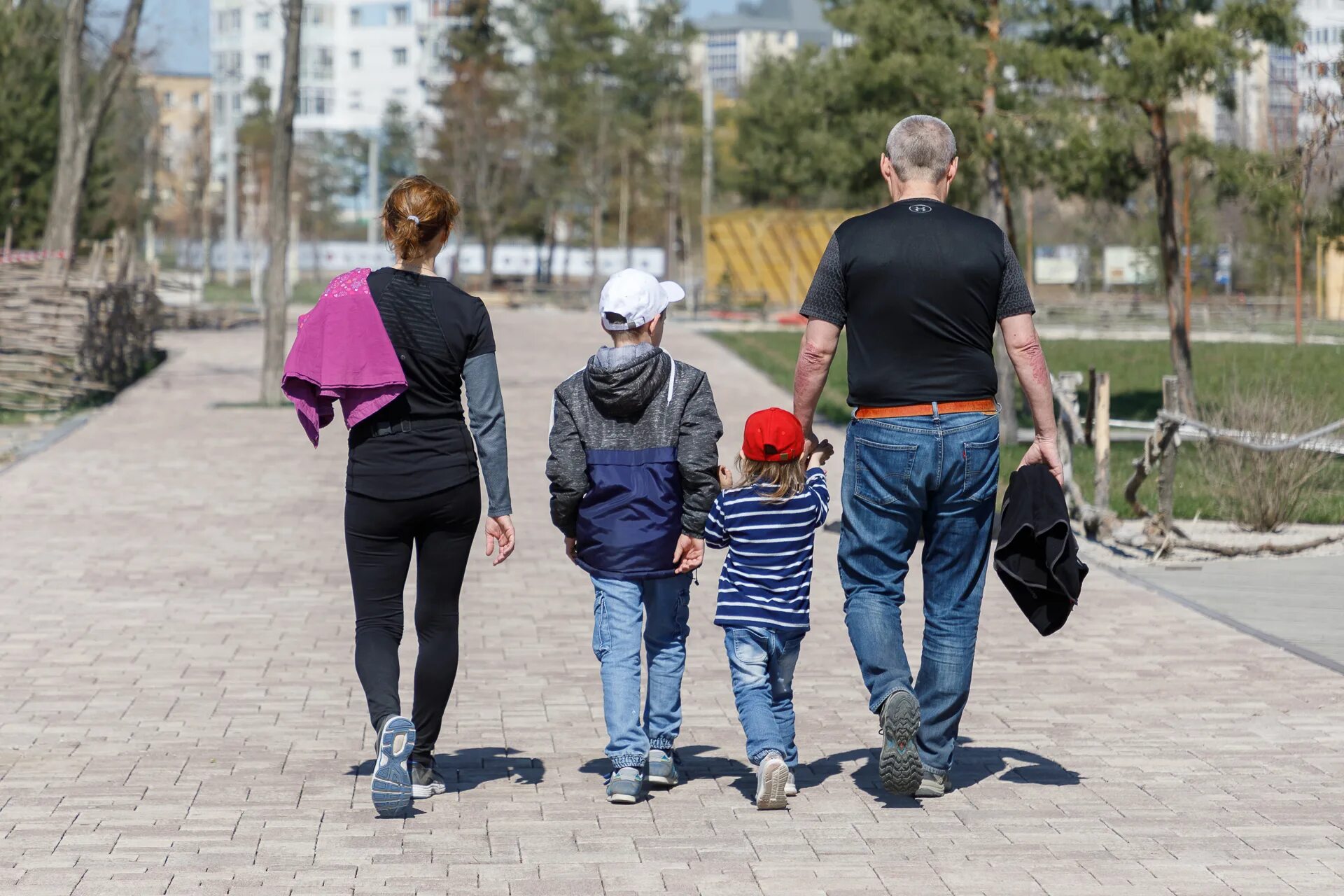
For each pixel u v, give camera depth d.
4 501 20.28
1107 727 9.70
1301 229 26.73
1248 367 40.50
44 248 39.72
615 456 8.16
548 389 38.53
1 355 32.34
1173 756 9.02
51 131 57.19
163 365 46.72
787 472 8.08
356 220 149.62
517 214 114.38
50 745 9.29
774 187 92.25
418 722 8.23
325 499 20.81
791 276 90.69
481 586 14.95
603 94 118.44
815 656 11.95
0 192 56.66
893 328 7.84
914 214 7.91
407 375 7.86
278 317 34.69
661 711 8.38
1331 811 7.92
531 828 7.71
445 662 8.16
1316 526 18.66
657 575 8.19
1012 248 7.94
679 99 126.19
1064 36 29.28
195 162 123.62
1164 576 15.42
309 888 6.79
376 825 7.74
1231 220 62.22
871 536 8.05
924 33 28.47
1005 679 11.05
